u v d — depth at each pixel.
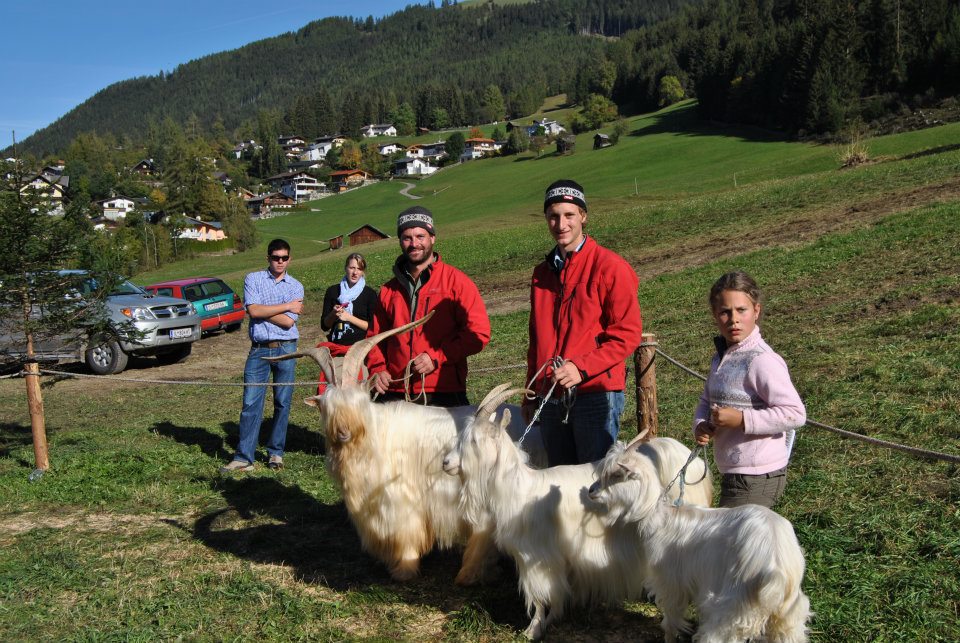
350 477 5.41
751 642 3.70
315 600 5.24
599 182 88.44
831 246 17.97
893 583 4.66
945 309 10.57
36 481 8.34
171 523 6.94
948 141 59.34
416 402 6.10
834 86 88.69
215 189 123.94
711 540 3.75
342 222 106.75
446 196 113.75
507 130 191.12
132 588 5.50
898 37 91.25
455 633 4.69
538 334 5.20
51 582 5.64
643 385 6.36
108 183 159.25
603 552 4.49
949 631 4.16
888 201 23.70
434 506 5.49
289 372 8.66
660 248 25.59
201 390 14.38
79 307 9.07
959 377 8.01
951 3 94.94
